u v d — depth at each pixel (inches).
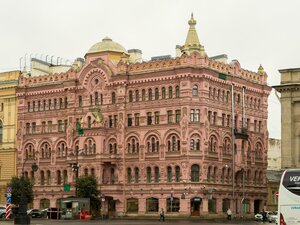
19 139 5315.0
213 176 4544.8
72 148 4987.7
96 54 4960.6
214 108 4596.5
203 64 4522.6
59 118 5123.0
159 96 4623.5
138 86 4734.3
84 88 4985.2
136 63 4781.0
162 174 4537.4
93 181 4544.8
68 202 4434.1
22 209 3065.9
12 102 5403.5
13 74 5418.3
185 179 4419.3
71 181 4948.3
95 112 4867.1
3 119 5433.1
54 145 5118.1
